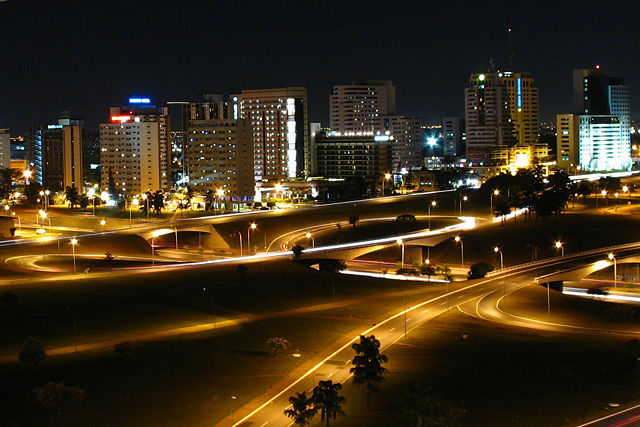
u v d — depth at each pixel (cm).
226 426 16125
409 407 15850
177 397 17562
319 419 16538
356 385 18150
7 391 17775
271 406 17162
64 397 16862
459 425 15838
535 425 15850
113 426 16088
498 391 17762
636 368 18888
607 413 16375
